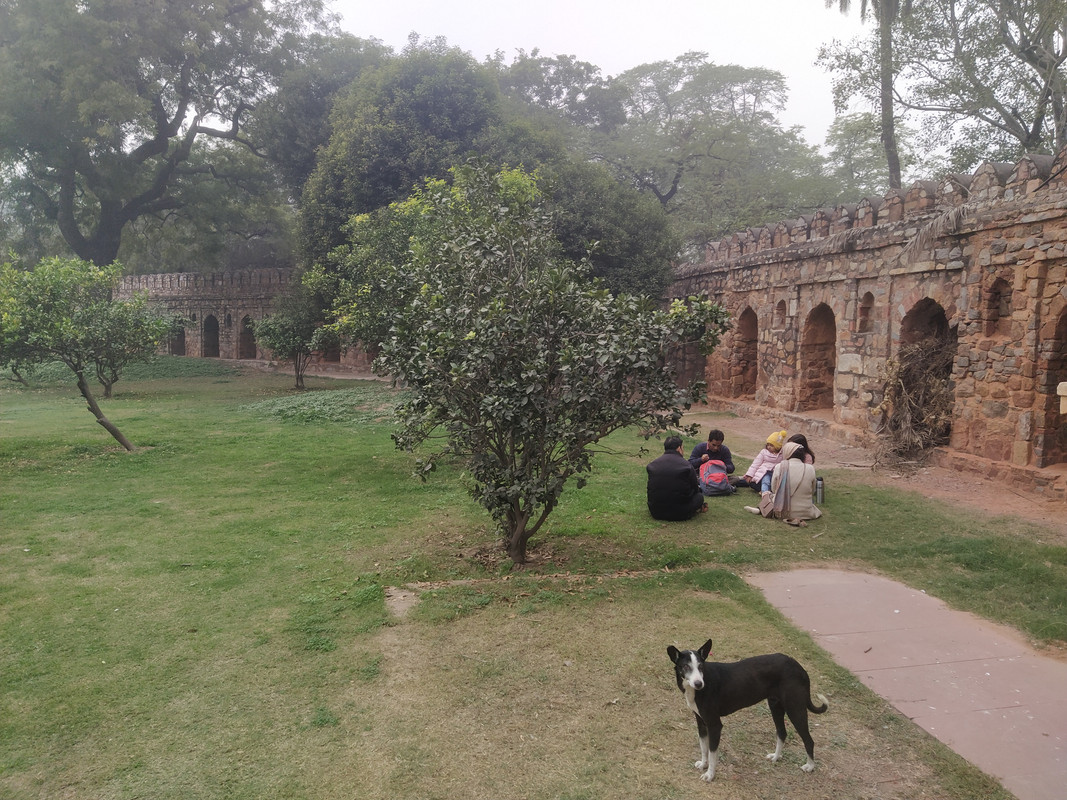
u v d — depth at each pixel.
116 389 25.19
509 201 7.56
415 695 4.49
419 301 7.09
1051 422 9.27
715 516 8.45
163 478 10.77
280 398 20.30
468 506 9.07
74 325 12.53
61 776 3.74
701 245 32.97
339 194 22.89
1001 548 6.97
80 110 24.23
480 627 5.42
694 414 17.80
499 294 6.77
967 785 3.55
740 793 3.54
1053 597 5.85
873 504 8.90
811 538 7.62
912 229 11.81
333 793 3.58
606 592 6.03
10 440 13.59
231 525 8.25
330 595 6.08
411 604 5.89
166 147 30.97
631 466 11.57
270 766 3.80
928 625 5.43
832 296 14.21
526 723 4.17
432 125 22.34
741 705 3.63
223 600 6.02
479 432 6.65
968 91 17.70
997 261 10.01
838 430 13.39
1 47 26.41
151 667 4.86
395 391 18.89
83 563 6.95
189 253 37.75
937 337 11.85
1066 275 8.94
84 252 31.27
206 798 3.55
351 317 16.88
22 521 8.42
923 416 11.41
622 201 21.36
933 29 17.88
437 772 3.73
